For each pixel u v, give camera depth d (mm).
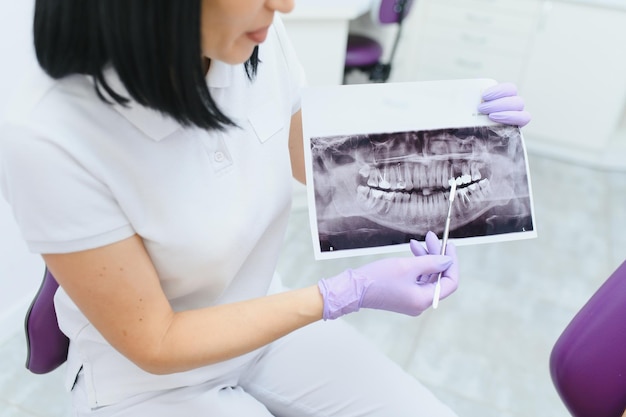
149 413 824
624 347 796
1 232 1562
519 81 2973
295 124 961
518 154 858
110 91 601
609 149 3029
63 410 1505
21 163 600
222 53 622
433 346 1786
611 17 2646
